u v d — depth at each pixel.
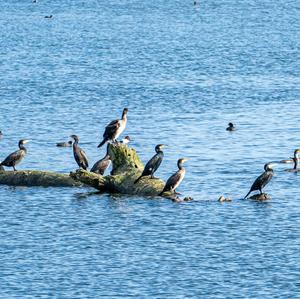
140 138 70.75
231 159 62.78
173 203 50.81
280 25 179.62
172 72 111.94
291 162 60.84
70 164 61.69
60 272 41.19
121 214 49.28
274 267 41.66
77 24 178.62
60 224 47.94
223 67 116.69
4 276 40.75
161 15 197.50
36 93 94.00
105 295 38.53
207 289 39.12
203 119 79.31
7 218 49.00
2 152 66.25
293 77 106.75
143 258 42.91
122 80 104.12
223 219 48.28
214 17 193.88
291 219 48.28
